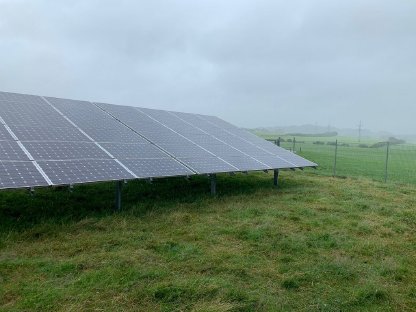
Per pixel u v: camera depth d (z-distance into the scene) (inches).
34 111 431.5
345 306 197.2
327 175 717.3
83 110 499.2
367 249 284.7
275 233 309.6
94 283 204.8
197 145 500.1
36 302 182.9
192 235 293.9
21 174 281.4
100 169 334.3
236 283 217.2
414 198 495.5
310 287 217.2
